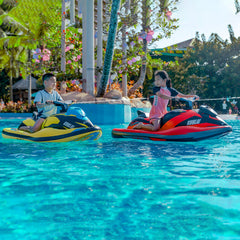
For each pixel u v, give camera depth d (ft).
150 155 14.28
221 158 13.43
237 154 14.53
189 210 6.70
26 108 79.46
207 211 6.63
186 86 107.04
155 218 6.26
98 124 36.91
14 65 103.45
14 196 7.77
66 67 52.08
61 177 9.78
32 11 55.77
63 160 12.96
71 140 19.54
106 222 6.07
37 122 20.75
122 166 11.57
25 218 6.31
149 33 42.96
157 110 20.98
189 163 12.18
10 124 40.83
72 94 38.86
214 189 8.32
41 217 6.36
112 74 47.91
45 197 7.68
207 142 19.43
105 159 13.19
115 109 37.60
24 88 113.19
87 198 7.59
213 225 5.89
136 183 8.99
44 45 70.90
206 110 20.56
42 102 21.09
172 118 20.44
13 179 9.57
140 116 23.03
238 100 107.24
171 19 41.60
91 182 9.12
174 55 110.52
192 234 5.51
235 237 5.37
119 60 48.06
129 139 20.94
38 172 10.55
